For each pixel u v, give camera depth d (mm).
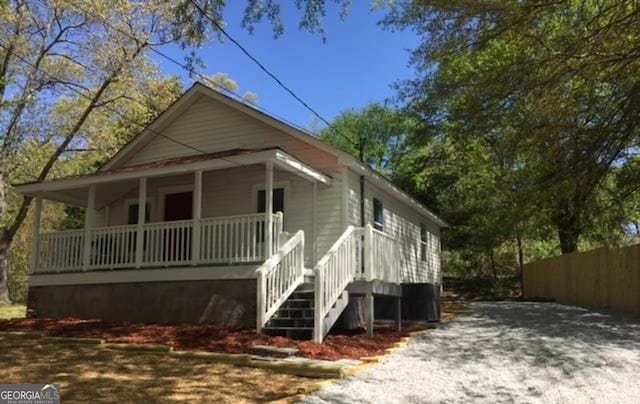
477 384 7852
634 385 7770
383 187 15828
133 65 21469
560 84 10789
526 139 12133
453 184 28047
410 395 7188
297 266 11414
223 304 11445
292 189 13984
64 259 13570
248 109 14852
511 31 11148
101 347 9445
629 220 17953
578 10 10602
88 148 23688
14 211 24406
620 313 15055
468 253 31047
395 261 13086
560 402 7035
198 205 12125
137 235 12625
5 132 22156
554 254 31938
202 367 8133
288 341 9594
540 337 11523
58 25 21000
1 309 18641
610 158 12406
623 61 10234
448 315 16234
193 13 9625
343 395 6984
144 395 6586
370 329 11156
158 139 16312
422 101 18641
